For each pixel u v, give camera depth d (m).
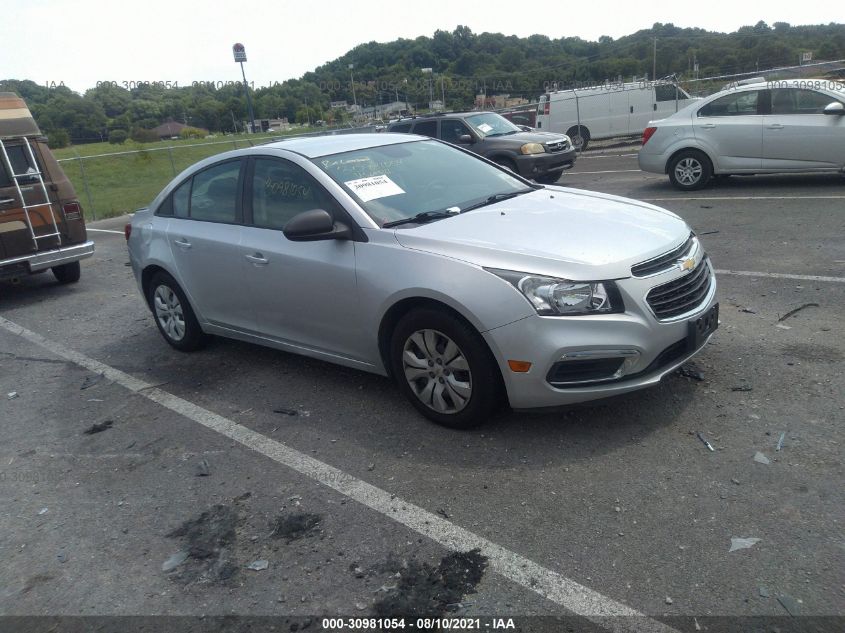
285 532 3.45
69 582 3.26
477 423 4.12
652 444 3.84
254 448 4.32
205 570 3.24
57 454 4.54
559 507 3.40
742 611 2.67
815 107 10.60
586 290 3.69
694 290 4.08
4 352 6.86
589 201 4.86
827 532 3.03
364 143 5.27
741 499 3.30
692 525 3.17
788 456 3.60
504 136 14.71
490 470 3.77
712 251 7.66
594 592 2.84
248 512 3.65
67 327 7.54
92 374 5.96
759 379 4.45
